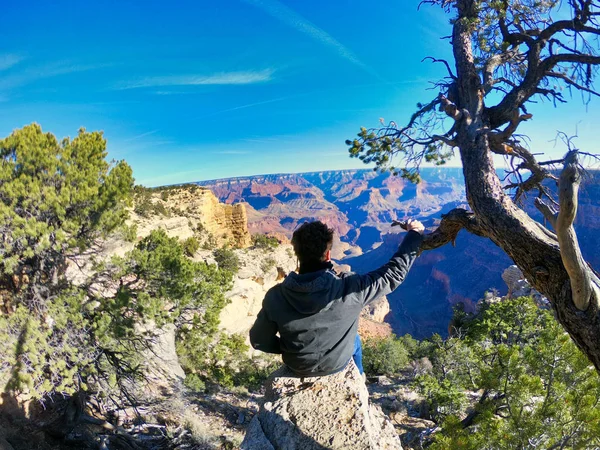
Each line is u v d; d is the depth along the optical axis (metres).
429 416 17.61
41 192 11.26
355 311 2.59
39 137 11.65
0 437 10.27
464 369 17.33
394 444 2.82
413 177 8.04
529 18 7.06
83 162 12.05
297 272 2.66
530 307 19.16
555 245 4.51
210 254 41.41
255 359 30.34
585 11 5.75
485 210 5.02
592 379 7.23
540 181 6.00
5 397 11.63
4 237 10.97
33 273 11.74
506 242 4.84
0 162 11.16
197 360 20.83
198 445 14.15
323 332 2.56
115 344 12.18
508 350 8.41
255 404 19.45
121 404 14.34
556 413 7.24
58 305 11.25
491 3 6.46
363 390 3.09
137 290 13.20
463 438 7.64
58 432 11.88
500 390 8.31
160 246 14.39
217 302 16.27
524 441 7.22
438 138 6.66
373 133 7.69
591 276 4.21
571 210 3.24
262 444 2.73
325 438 2.67
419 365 27.14
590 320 4.04
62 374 10.70
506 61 7.02
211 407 17.72
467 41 6.74
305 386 3.09
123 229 12.98
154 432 14.45
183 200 49.16
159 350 16.12
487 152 5.49
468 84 6.41
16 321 10.57
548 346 8.07
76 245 11.37
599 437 6.45
